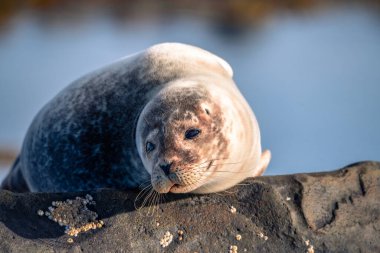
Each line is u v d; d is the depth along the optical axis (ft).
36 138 113.91
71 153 109.09
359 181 96.17
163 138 92.99
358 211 93.20
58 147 110.32
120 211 92.63
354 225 91.86
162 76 107.86
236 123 98.53
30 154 115.44
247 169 101.60
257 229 91.61
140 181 103.76
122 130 105.19
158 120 94.79
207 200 94.27
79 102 110.73
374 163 98.68
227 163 95.50
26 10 453.99
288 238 90.79
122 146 104.42
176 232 91.20
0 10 444.14
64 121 110.52
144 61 111.04
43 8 464.65
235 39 420.36
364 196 94.63
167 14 471.62
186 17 463.42
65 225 91.09
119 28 433.48
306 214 92.32
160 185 90.99
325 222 91.91
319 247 90.17
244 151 99.55
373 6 515.91
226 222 92.17
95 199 93.35
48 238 89.76
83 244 89.66
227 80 111.65
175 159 91.45
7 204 91.76
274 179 96.48
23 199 92.27
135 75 109.60
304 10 491.72
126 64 112.98
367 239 91.30
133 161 102.94
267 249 90.27
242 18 463.83
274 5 489.26
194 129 93.97
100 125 107.24
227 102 99.76
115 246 89.71
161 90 100.73
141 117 97.71
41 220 91.20
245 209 93.15
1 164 221.87
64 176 110.63
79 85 114.11
